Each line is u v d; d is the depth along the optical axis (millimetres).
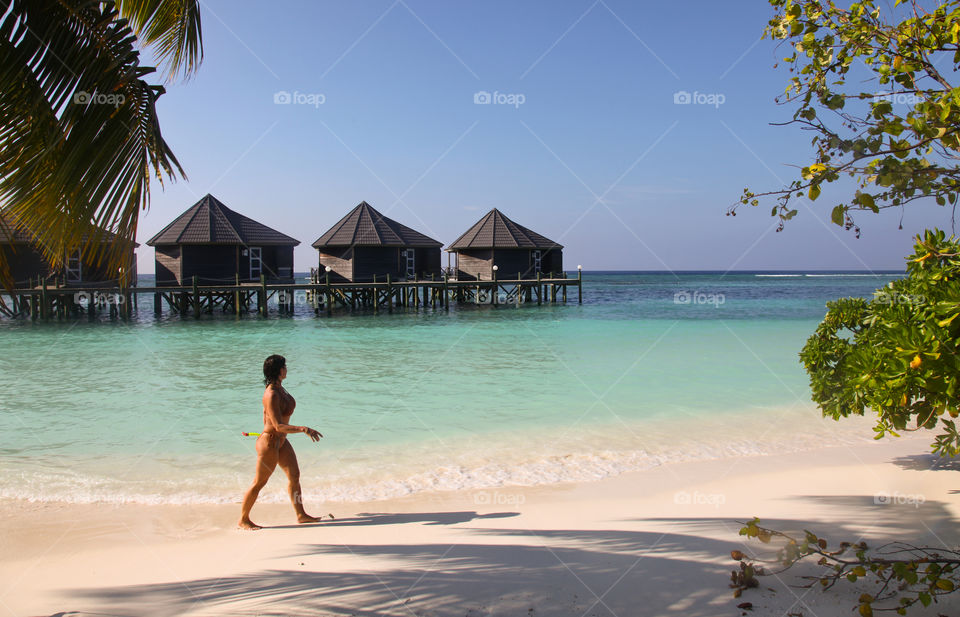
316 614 3391
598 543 4402
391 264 37000
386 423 8953
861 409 5594
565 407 9914
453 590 3670
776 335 20781
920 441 7543
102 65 3668
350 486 6074
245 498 4938
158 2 4004
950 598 3334
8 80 3395
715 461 6773
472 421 9023
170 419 9484
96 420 9406
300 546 4504
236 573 4027
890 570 3686
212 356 17188
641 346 18047
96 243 3725
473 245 39531
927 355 3129
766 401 10172
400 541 4555
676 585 3652
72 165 3523
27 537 4781
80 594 3730
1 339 21953
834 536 4398
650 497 5539
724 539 4410
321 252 37250
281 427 4871
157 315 31266
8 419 9469
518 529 4754
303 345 19594
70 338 22297
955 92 2418
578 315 31578
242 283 32406
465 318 30672
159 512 5383
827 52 3141
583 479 6176
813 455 6965
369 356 16594
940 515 4805
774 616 3213
